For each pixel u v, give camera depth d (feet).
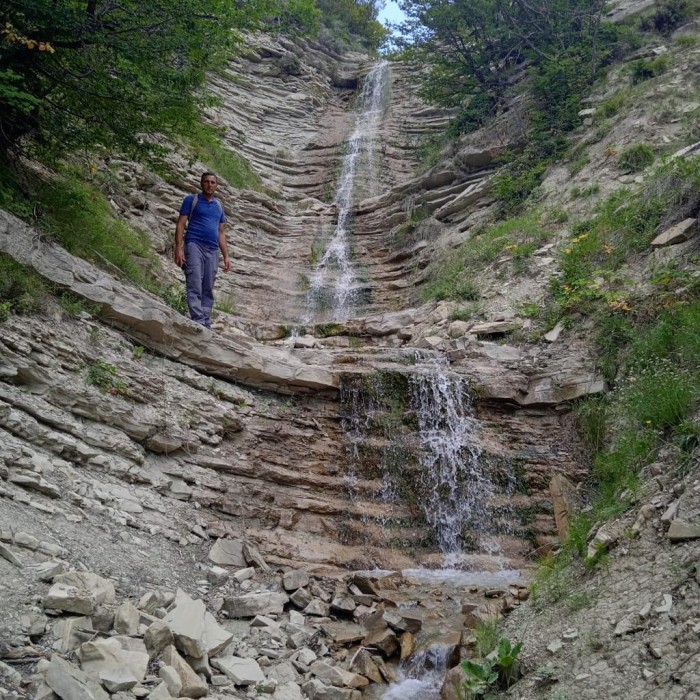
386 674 14.94
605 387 25.05
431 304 34.55
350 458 24.79
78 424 18.69
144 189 40.52
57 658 10.85
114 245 27.99
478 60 54.39
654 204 30.37
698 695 10.62
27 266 20.16
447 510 23.91
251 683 13.19
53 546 14.42
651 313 25.30
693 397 18.71
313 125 71.31
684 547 13.93
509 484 24.27
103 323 22.07
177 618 13.55
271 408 25.32
